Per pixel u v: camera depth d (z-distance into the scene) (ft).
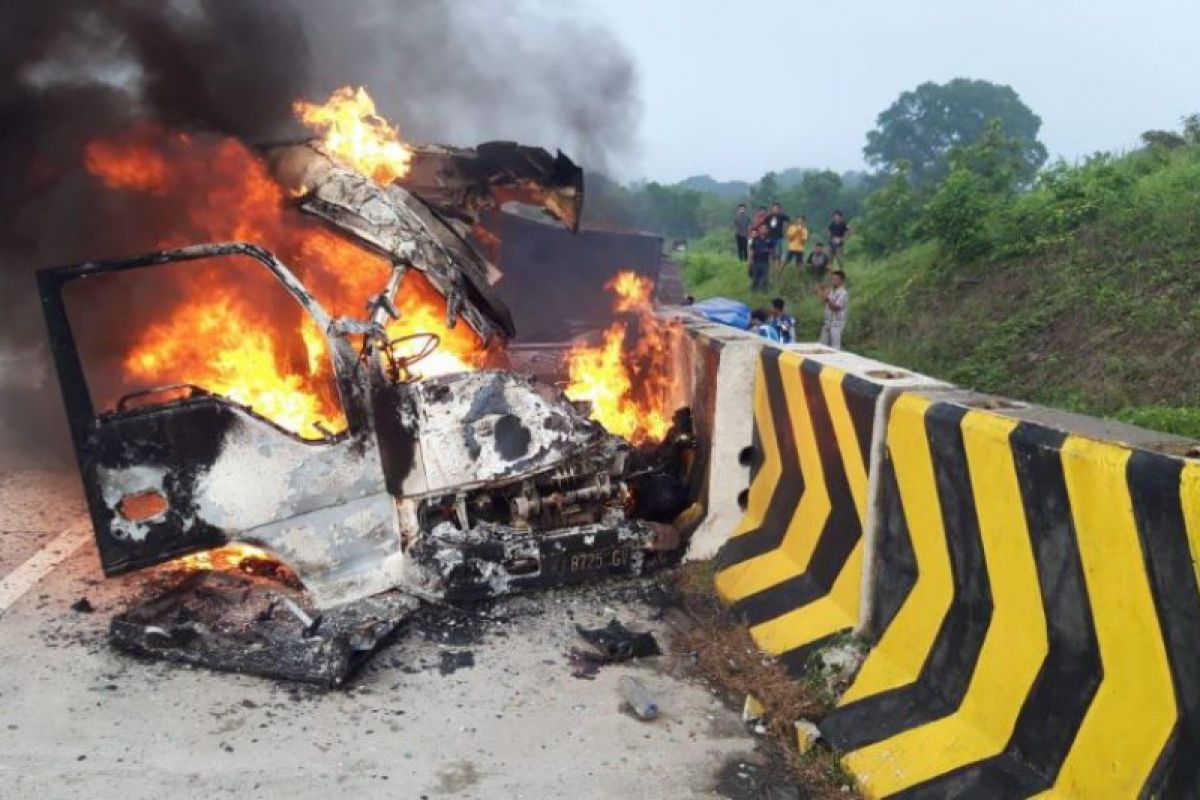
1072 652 9.41
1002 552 10.39
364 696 12.92
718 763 11.66
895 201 53.31
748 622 14.89
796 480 15.61
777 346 16.89
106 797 10.52
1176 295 27.12
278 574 16.05
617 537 16.31
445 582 15.14
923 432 11.74
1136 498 8.41
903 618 12.16
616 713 12.72
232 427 14.20
